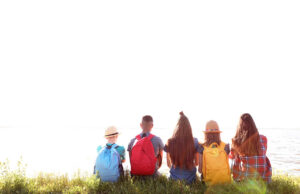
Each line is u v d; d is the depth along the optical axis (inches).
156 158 174.7
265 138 163.8
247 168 160.1
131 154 174.9
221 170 156.0
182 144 163.2
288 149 728.3
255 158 158.1
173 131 170.7
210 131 166.6
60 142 1029.8
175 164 167.6
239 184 147.8
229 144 168.2
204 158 161.2
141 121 185.8
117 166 170.9
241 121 164.6
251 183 148.4
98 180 157.8
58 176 195.0
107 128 185.8
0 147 746.8
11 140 1135.0
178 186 147.2
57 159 479.5
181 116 169.6
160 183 160.6
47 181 181.6
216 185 150.6
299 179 194.1
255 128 159.9
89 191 151.8
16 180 154.3
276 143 1018.1
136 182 161.2
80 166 395.2
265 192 140.8
